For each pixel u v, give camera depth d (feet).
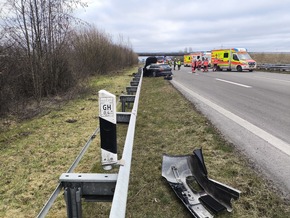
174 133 18.62
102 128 8.55
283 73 82.07
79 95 36.01
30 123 22.24
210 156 14.38
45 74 33.17
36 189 11.62
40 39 31.55
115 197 5.81
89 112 26.30
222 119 22.29
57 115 24.94
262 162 13.46
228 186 10.62
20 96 29.14
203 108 27.12
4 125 21.53
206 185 11.00
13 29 27.30
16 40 27.84
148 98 34.96
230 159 13.88
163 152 15.21
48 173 13.11
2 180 12.42
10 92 25.63
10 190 11.57
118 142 17.25
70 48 37.88
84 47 64.28
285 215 9.25
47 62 33.55
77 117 24.27
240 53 96.48
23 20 29.04
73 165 8.80
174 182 11.50
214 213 9.55
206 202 10.05
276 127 19.75
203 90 42.91
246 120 21.91
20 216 9.80
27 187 11.79
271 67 94.22
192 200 10.23
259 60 150.41
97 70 73.56
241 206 9.87
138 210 9.91
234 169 12.69
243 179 11.75
